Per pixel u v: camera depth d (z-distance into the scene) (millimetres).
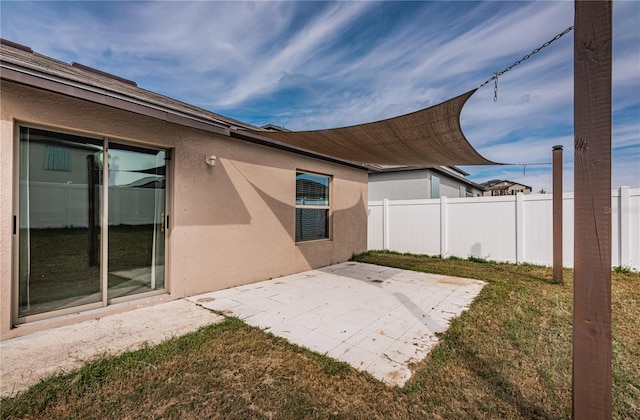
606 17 1980
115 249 5348
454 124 5414
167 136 5852
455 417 2764
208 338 4219
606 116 1984
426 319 5121
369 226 14969
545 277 8594
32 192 4461
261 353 3863
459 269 9727
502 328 4758
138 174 5652
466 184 26750
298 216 9250
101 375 3287
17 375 3279
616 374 3447
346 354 3891
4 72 3541
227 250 6965
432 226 13047
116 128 5164
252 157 7566
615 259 9336
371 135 6207
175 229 6000
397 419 2744
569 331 4668
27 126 4387
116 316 5051
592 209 2041
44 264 4582
